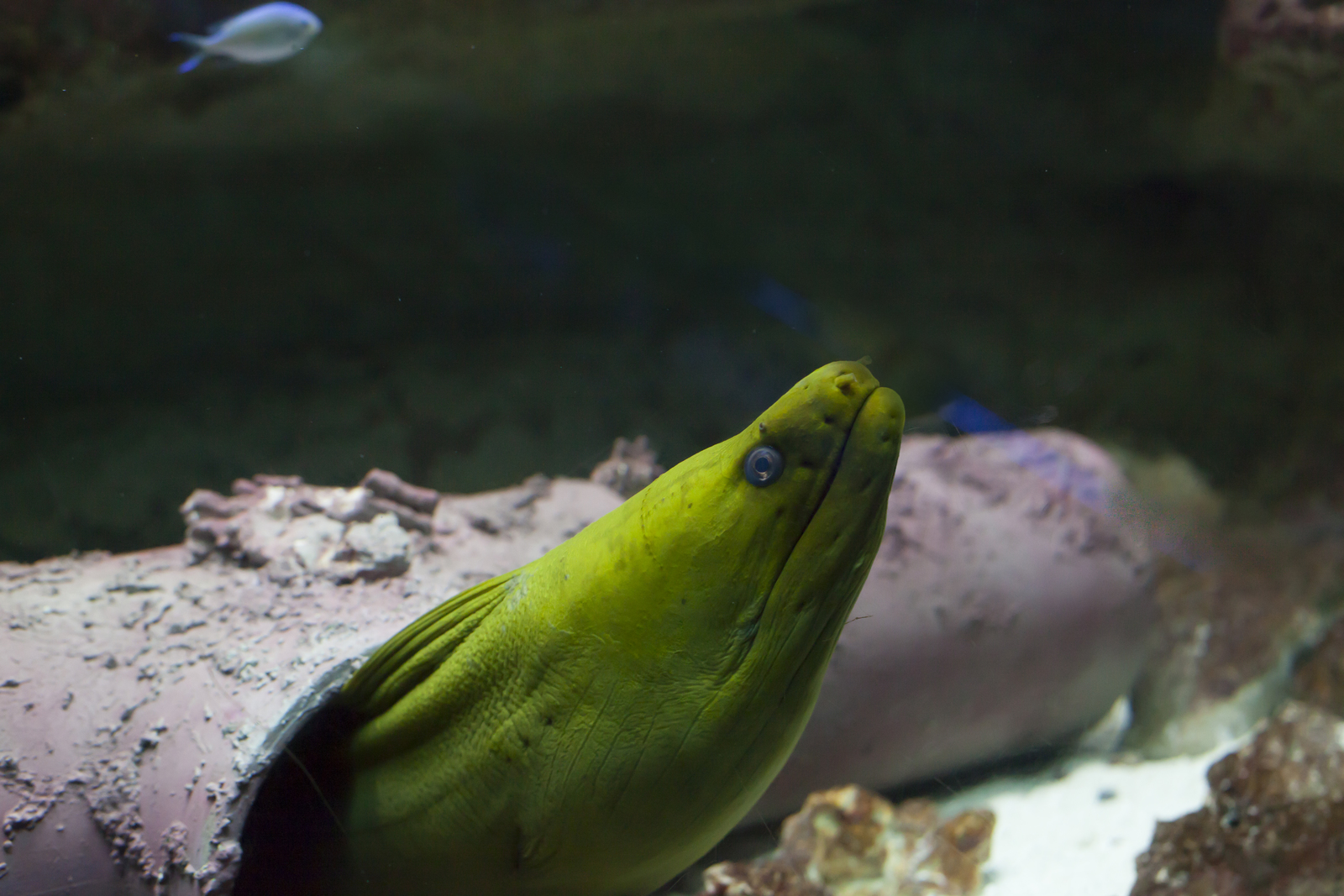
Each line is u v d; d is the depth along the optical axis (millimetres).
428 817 798
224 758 796
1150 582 1179
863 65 2584
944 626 1013
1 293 2305
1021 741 1105
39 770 811
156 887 792
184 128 1979
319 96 2086
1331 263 2482
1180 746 1142
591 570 767
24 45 1371
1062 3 2074
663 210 3193
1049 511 1153
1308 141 2104
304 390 2570
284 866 825
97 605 885
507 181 2938
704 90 2707
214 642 851
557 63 2289
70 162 2008
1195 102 2135
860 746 984
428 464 2469
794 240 3227
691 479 759
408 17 1801
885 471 754
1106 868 934
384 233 2836
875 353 3084
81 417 2336
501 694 780
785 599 754
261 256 2650
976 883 919
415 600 871
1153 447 2504
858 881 924
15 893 792
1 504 2055
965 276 3055
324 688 808
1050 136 2547
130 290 2480
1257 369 2580
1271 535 1853
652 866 793
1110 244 2836
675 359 3014
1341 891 854
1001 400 2850
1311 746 892
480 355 2852
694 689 757
